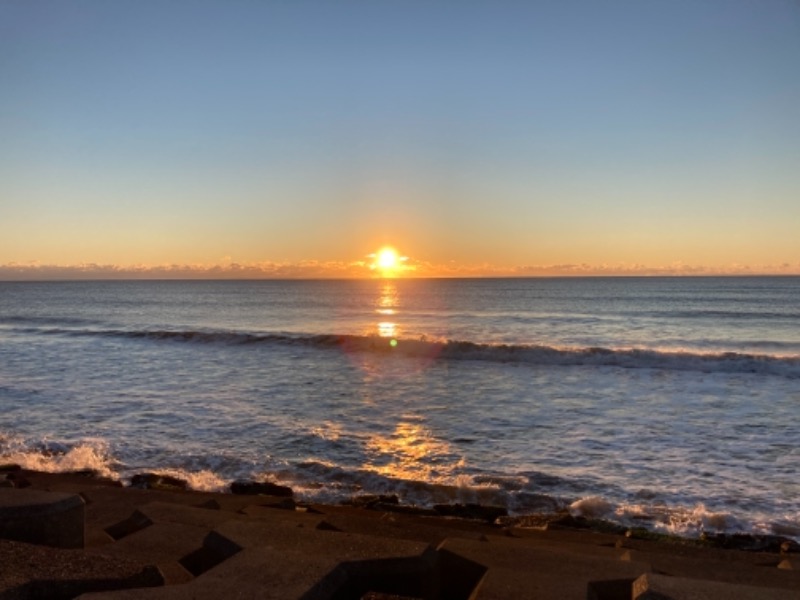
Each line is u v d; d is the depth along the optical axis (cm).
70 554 294
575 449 1213
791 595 273
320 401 1658
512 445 1244
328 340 2833
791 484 1005
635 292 10075
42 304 7888
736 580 472
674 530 820
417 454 1188
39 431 1338
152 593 260
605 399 1694
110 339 3148
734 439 1282
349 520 627
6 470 990
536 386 1888
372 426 1394
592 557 392
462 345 2512
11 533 344
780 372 2106
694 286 12662
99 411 1524
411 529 600
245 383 1920
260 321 4897
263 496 794
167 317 5394
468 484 1002
